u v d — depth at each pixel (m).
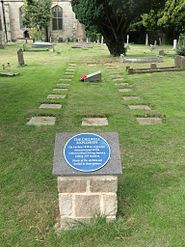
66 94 9.45
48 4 46.44
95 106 7.90
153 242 2.91
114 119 6.69
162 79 11.84
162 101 8.34
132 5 19.34
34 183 4.01
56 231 3.10
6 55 25.52
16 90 10.10
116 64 17.47
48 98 8.83
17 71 14.81
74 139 3.25
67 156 3.08
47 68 15.98
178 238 2.96
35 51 29.28
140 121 6.64
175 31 38.88
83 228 3.05
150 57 19.00
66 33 54.56
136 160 4.64
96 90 10.03
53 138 5.59
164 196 3.63
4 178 4.14
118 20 21.77
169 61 18.38
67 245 2.91
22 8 50.69
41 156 4.82
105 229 3.04
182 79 11.72
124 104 8.12
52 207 3.50
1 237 3.04
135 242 2.92
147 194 3.68
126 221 3.20
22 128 6.16
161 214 3.29
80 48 33.22
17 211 3.44
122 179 4.05
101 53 26.23
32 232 3.11
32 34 46.66
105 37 23.02
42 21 46.44
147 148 5.09
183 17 34.34
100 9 20.23
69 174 2.92
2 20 53.50
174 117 6.82
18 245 2.94
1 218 3.33
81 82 11.58
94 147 3.18
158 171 4.28
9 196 3.73
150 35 43.66
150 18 36.78
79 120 6.66
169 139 5.49
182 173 4.23
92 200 3.06
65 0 52.94
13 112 7.37
